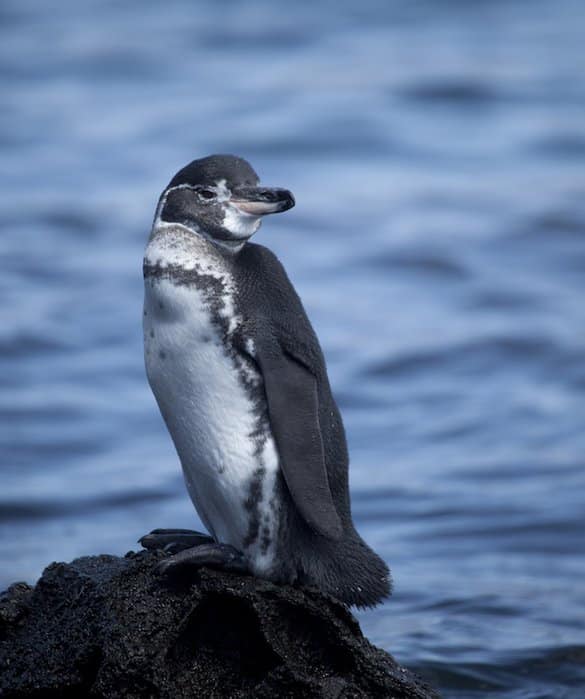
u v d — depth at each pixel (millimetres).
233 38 43594
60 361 20703
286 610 7918
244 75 39750
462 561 13727
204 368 7828
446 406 19000
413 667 10859
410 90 37031
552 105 35812
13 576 13094
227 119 35594
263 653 7941
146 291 7984
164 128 35062
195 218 7941
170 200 8016
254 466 7840
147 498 15523
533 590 12852
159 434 17891
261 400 7824
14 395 19188
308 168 32281
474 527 14648
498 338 21422
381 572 8195
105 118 36281
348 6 46781
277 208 7895
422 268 25531
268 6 47438
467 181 30750
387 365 20469
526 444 17500
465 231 27344
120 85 39438
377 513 15141
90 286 24312
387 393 19531
